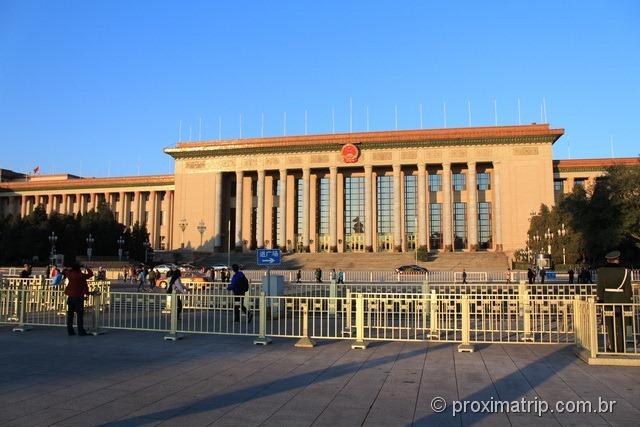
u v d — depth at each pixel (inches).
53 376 355.9
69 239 2965.1
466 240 3112.7
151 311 708.7
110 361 410.9
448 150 3107.8
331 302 616.7
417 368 384.5
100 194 3956.7
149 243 3444.9
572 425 250.1
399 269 2289.6
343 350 462.9
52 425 247.4
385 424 250.4
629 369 378.6
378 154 3174.2
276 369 381.1
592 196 1855.3
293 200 3348.9
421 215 3083.2
